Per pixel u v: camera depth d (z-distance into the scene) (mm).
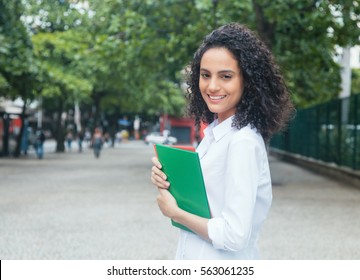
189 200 2553
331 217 12039
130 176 23062
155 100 45156
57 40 34625
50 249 8516
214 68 2525
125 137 99375
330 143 24125
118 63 23938
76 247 8672
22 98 28141
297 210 13047
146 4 19469
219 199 2496
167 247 8750
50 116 83375
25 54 25156
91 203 14102
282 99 2678
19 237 9461
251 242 2578
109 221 11234
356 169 20062
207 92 2561
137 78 26266
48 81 27672
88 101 52312
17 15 25828
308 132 29531
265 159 2510
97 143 39125
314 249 8695
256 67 2549
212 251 2547
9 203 13961
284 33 18016
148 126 110000
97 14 21703
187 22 19953
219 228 2379
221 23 17375
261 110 2559
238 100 2564
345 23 16609
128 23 19766
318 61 19266
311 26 17594
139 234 9828
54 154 43875
